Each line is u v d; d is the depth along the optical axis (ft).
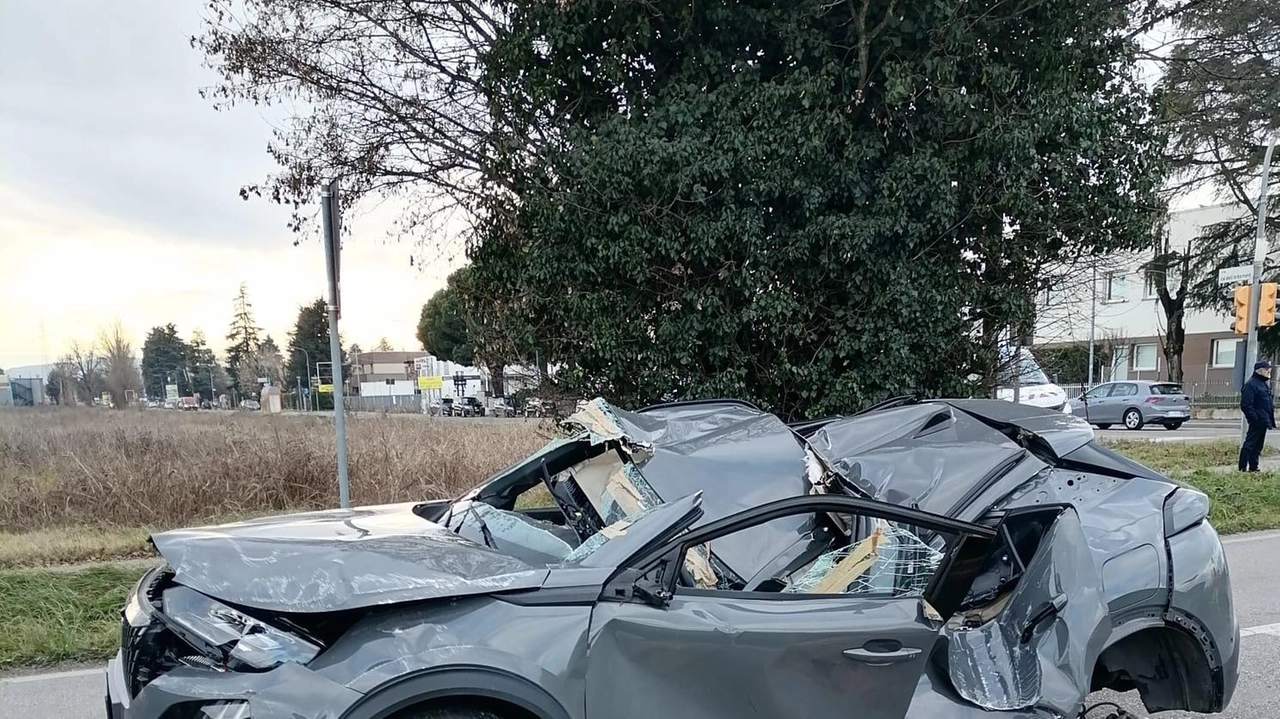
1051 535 9.84
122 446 33.88
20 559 20.85
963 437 11.51
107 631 15.90
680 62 26.00
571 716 7.29
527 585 7.79
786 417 26.32
